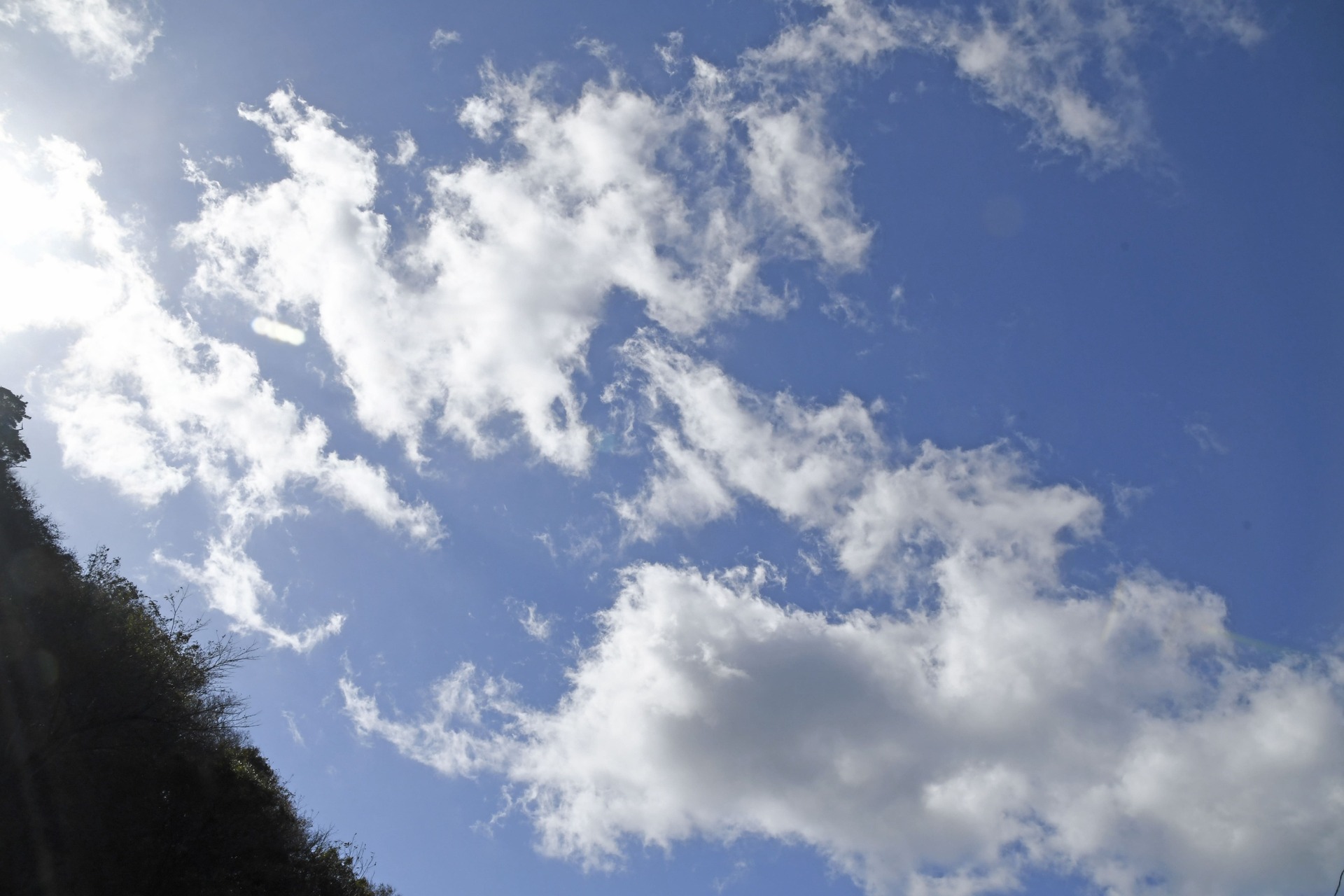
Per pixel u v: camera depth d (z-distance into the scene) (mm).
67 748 20953
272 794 28766
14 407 34469
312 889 28078
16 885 19297
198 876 23312
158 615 25516
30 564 24812
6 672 20375
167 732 23234
